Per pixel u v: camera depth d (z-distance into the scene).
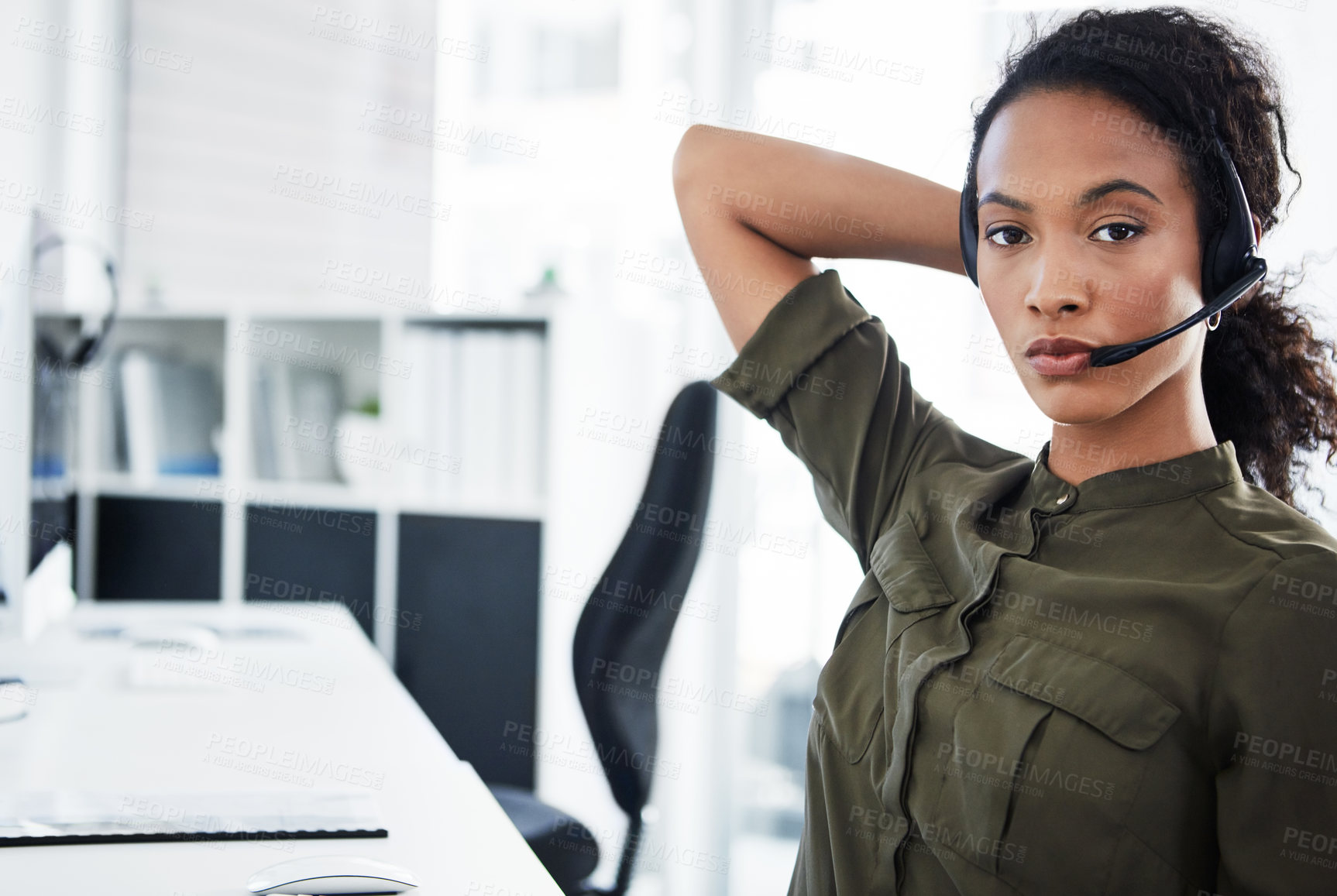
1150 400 0.72
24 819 0.89
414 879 0.79
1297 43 1.58
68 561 1.87
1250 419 0.81
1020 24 1.89
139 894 0.75
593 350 2.72
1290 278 0.86
